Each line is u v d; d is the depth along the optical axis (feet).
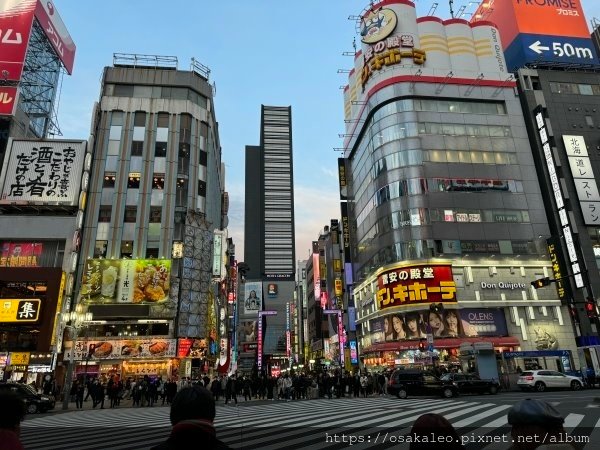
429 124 159.84
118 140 152.56
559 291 139.13
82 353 123.03
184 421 7.20
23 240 133.49
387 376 106.22
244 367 362.33
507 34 194.80
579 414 44.01
